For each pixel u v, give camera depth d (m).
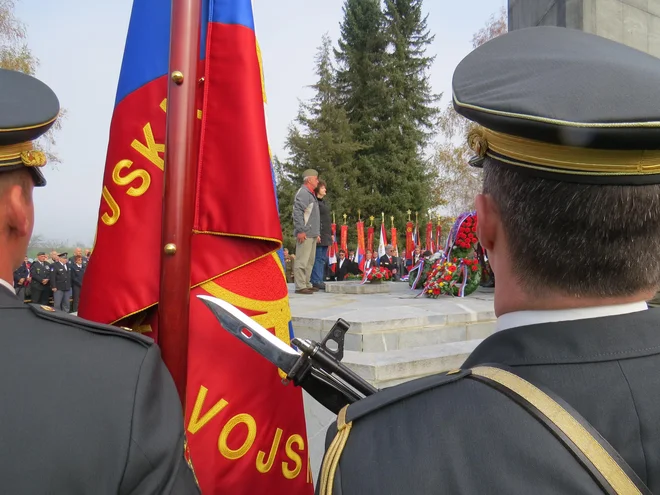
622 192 0.71
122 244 1.72
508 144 0.78
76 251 15.98
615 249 0.72
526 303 0.80
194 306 1.71
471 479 0.68
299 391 1.88
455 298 7.00
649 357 0.74
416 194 37.59
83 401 0.91
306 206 8.04
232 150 1.73
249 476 1.68
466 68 0.87
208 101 1.75
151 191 1.74
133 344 1.04
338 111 37.94
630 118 0.68
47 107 1.12
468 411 0.74
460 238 7.27
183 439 1.00
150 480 0.90
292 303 6.40
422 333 4.95
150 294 1.69
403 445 0.74
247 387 1.71
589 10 5.66
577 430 0.68
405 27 40.97
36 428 0.87
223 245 1.76
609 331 0.75
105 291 1.71
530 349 0.77
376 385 4.10
